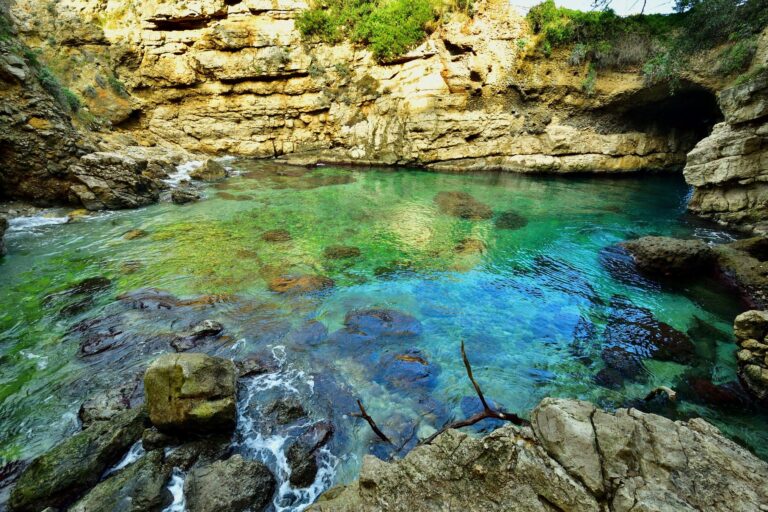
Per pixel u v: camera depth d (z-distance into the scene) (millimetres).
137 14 22109
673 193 19016
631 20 19703
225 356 6852
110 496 4184
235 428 5395
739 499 3295
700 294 9539
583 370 6883
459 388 6359
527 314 8633
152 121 23141
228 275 9812
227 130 23609
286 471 4855
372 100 23484
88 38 21516
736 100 12453
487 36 21141
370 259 11188
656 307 8984
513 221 14758
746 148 12547
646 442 3805
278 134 24047
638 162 22547
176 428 5020
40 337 7086
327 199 16672
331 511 3734
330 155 23922
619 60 19891
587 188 19797
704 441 3838
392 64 23047
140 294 8633
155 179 17141
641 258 10883
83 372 6305
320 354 7055
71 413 5566
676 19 19094
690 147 23109
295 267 10453
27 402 5691
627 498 3285
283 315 8219
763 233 12227
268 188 18000
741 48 16297
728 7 16188
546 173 22469
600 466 3566
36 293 8570
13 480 4570
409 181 20281
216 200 15898
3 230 10359
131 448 4977
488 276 10398
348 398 6043
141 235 12078
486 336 7809
